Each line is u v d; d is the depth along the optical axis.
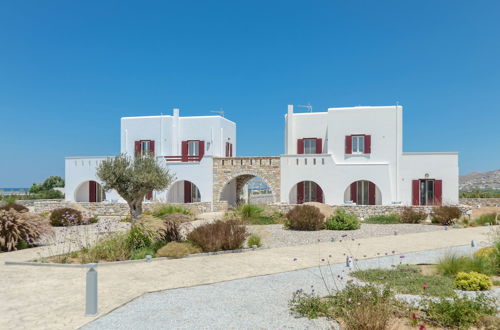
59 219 18.95
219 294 7.42
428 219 21.80
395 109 25.34
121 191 18.89
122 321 5.99
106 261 10.54
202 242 11.94
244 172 26.55
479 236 14.98
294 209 18.06
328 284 8.14
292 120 28.09
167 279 8.61
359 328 5.39
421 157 24.78
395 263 10.12
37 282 8.36
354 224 17.64
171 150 29.70
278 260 10.73
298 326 5.73
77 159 29.08
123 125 30.53
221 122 29.95
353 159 25.94
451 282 7.96
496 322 5.59
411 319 5.79
